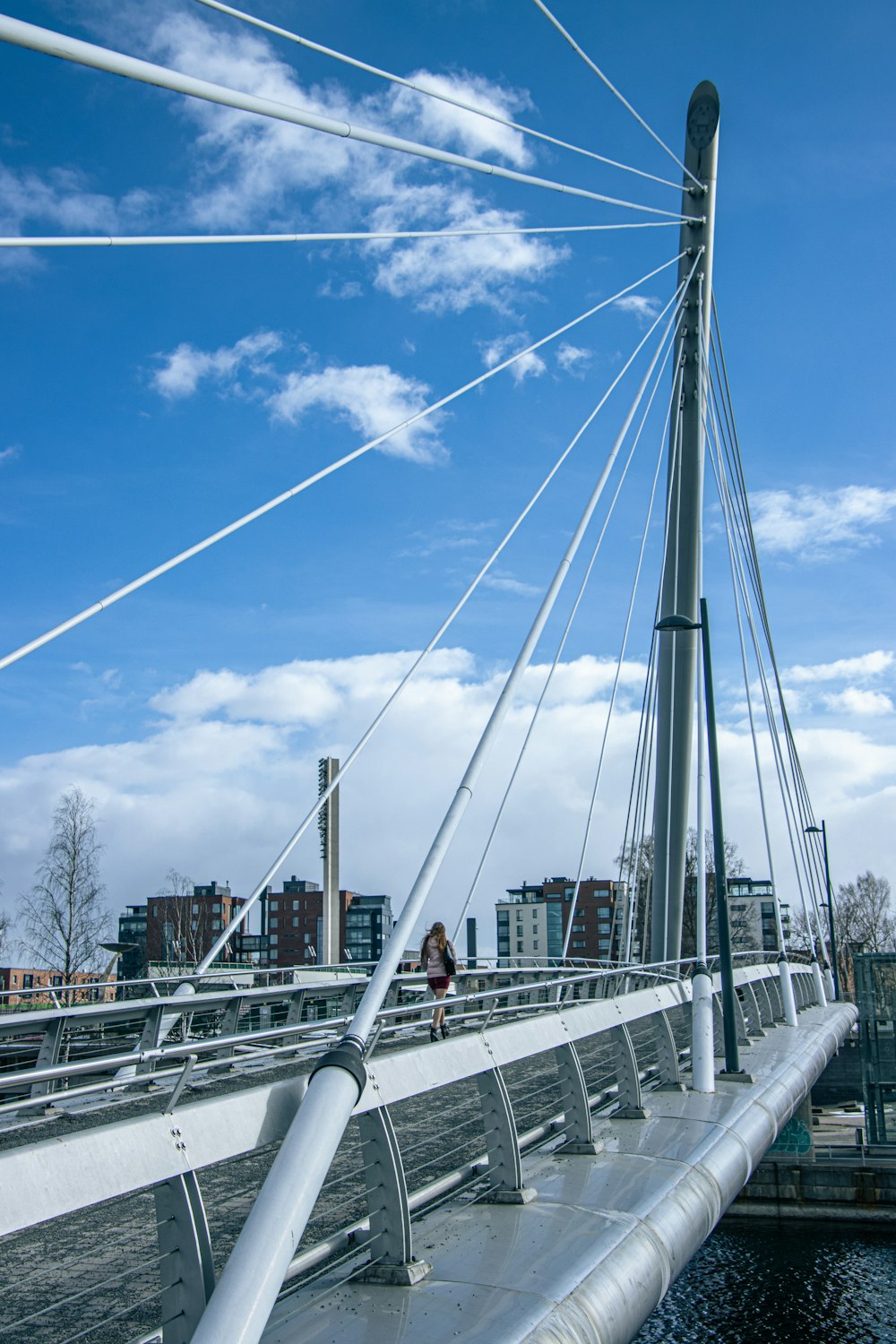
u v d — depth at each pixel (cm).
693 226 3278
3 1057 1577
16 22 781
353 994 1808
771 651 4266
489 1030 861
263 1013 2008
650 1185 873
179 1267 512
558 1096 1360
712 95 3344
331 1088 586
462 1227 752
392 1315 581
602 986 1947
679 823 2920
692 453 3108
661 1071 1412
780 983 2844
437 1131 1120
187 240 1199
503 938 11531
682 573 3019
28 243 944
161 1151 502
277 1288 493
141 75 925
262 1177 913
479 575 1909
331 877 3591
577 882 2481
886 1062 3862
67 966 3672
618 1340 648
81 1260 680
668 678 2995
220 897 10606
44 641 1039
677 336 3191
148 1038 1376
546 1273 653
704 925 1812
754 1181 3531
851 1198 3450
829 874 6069
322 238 1463
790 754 4606
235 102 1088
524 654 1172
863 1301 2698
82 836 3753
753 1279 2895
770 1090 1466
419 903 807
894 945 10900
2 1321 568
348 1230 672
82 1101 1230
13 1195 420
